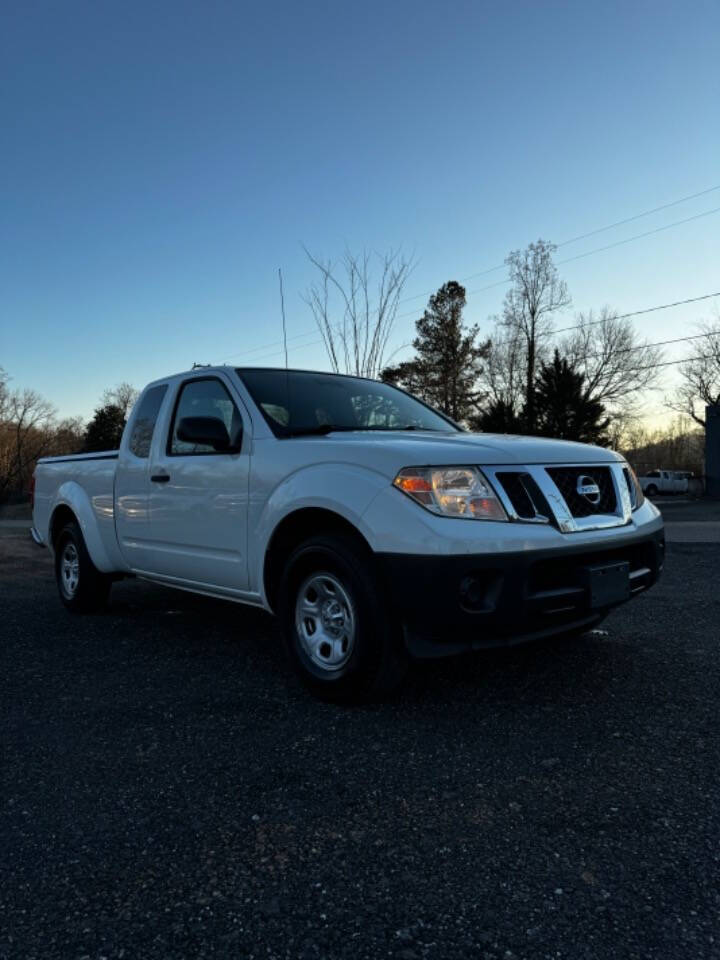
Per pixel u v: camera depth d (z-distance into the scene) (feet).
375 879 6.86
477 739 10.20
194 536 14.66
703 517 67.97
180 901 6.56
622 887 6.66
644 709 11.30
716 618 17.65
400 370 168.14
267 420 13.66
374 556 10.68
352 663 11.07
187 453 15.20
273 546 12.76
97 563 18.39
